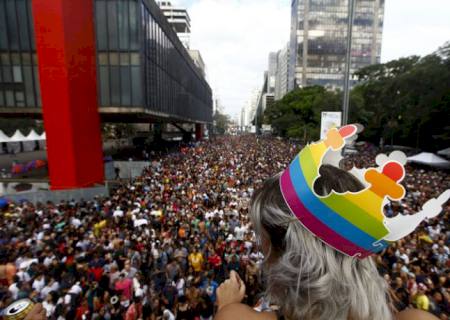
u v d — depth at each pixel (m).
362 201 0.71
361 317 0.67
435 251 7.64
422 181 16.44
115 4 18.33
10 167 25.44
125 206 11.70
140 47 18.69
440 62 24.97
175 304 5.83
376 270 0.78
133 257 7.21
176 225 9.65
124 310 5.62
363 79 48.31
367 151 34.09
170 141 47.69
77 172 13.98
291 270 0.70
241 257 7.11
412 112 27.80
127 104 19.09
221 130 136.12
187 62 40.09
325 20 80.62
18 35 17.25
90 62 15.37
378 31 79.75
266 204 0.81
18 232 8.47
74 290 5.79
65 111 13.49
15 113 18.67
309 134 39.19
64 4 13.10
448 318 4.95
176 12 99.38
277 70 128.88
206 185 15.87
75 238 8.04
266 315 0.73
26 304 1.29
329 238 0.70
